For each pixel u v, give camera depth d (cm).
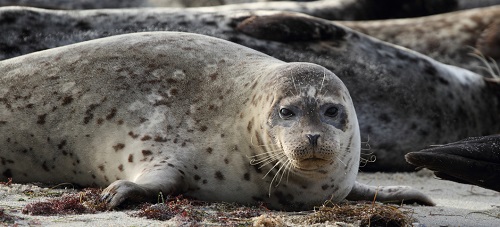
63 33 3584
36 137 2559
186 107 2455
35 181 2612
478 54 4756
